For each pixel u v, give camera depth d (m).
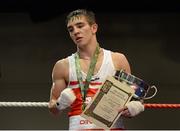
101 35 11.31
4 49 11.07
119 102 3.16
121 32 11.35
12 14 11.25
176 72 10.89
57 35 11.26
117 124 3.33
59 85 3.46
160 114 9.78
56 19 11.31
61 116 9.72
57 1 10.66
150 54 11.13
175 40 11.26
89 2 10.84
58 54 11.08
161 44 11.23
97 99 3.17
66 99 3.19
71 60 3.46
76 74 3.39
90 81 3.35
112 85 3.17
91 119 3.18
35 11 10.91
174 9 11.31
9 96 10.45
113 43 11.27
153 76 10.88
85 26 3.40
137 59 11.08
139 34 11.34
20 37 11.20
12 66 10.90
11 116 9.75
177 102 10.39
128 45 11.23
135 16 11.48
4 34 11.20
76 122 3.30
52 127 9.64
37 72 10.85
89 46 3.45
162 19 11.44
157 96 10.39
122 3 11.16
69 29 3.44
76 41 3.41
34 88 10.58
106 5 11.12
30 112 9.79
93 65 3.38
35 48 11.13
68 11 10.77
